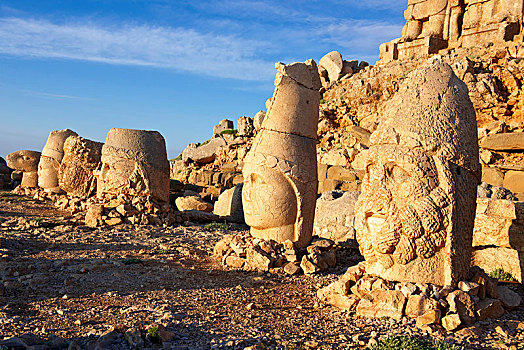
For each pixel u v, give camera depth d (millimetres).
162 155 14047
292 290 7180
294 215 8867
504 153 16547
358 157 19312
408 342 4629
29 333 4680
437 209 5531
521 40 20078
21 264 7973
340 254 10414
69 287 6777
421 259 5668
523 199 14039
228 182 22359
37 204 17484
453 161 5676
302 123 9016
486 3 21719
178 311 5719
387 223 5691
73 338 4609
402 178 5738
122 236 11609
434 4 23641
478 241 8133
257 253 8508
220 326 5203
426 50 23156
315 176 9141
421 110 5848
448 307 5352
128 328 4820
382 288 5648
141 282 7289
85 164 17422
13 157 22016
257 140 9109
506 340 4906
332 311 5930
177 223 14141
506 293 6230
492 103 17984
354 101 23391
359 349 4582
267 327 5230
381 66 24203
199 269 8445
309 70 9203
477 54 20625
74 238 10977
